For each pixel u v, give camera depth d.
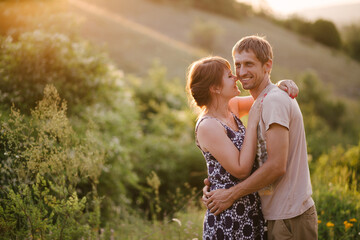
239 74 1.95
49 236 2.35
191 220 3.37
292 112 1.83
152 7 32.88
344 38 41.00
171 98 8.41
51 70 3.89
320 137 7.97
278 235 1.88
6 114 2.93
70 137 2.81
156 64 9.62
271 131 1.77
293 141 1.86
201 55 20.91
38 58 3.74
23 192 2.30
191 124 7.30
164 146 5.74
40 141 2.38
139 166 5.23
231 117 2.12
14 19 4.67
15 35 4.54
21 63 3.62
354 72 29.09
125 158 4.45
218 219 1.97
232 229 1.92
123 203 4.14
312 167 4.57
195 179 5.57
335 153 5.04
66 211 2.47
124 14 29.81
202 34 25.41
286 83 1.89
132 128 5.47
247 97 2.40
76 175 2.67
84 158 2.71
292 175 1.87
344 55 37.44
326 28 40.25
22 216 2.47
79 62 4.32
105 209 3.76
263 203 1.94
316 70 26.59
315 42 39.97
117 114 4.89
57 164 2.44
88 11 23.14
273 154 1.77
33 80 3.60
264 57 1.90
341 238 2.71
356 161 4.41
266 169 1.78
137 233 3.33
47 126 2.40
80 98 4.23
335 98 16.09
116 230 3.47
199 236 3.01
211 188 2.02
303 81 14.27
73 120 3.81
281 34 38.88
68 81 4.09
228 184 1.94
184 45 24.31
